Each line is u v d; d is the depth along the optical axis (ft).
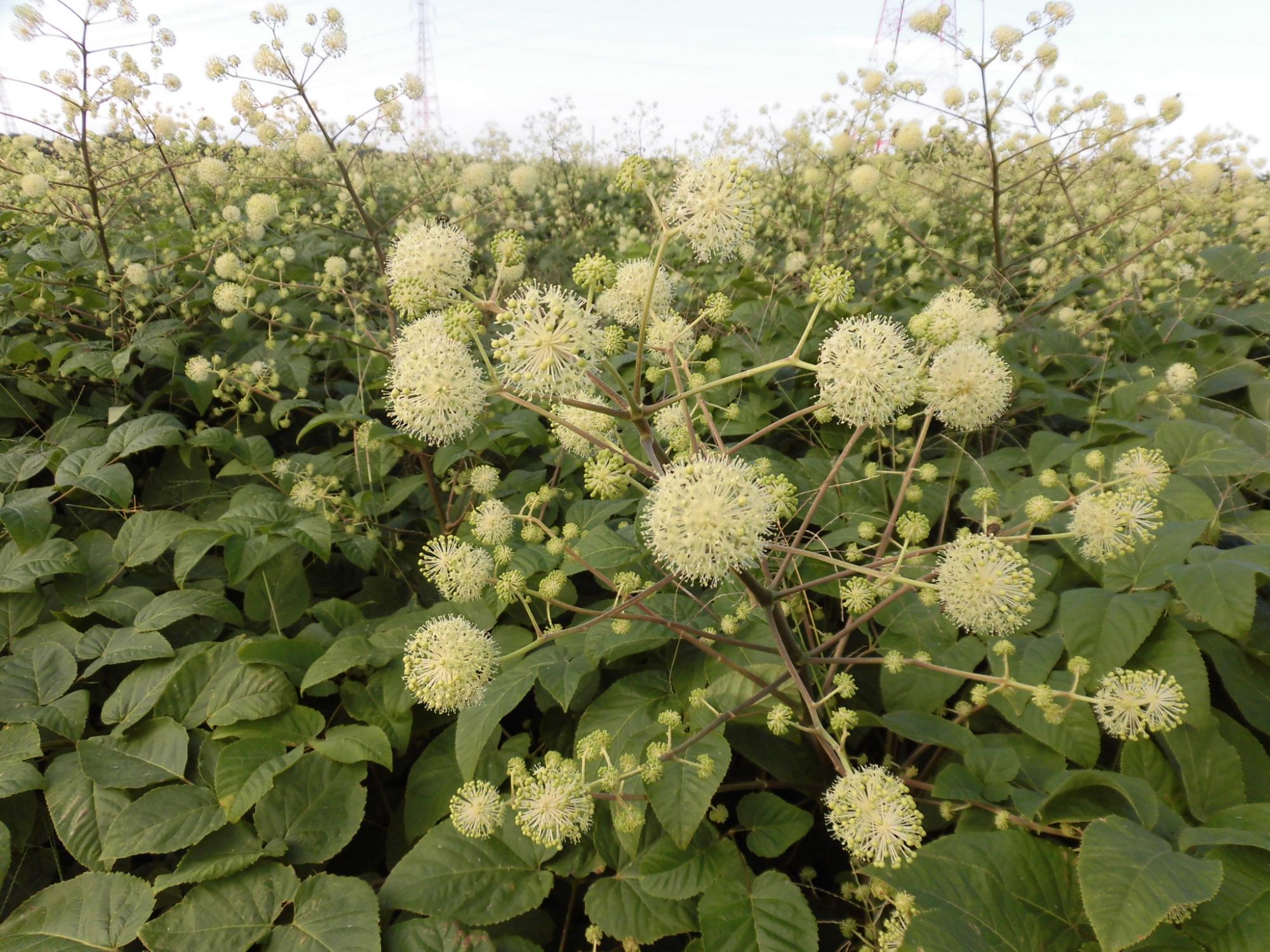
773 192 2.80
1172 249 2.12
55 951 0.91
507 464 1.78
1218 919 0.73
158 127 2.11
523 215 2.71
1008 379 0.94
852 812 0.78
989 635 1.12
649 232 3.18
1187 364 1.72
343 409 1.73
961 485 1.51
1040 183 2.51
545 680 1.07
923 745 1.09
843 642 1.10
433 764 1.11
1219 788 0.90
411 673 0.91
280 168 2.58
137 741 1.12
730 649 1.12
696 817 0.91
